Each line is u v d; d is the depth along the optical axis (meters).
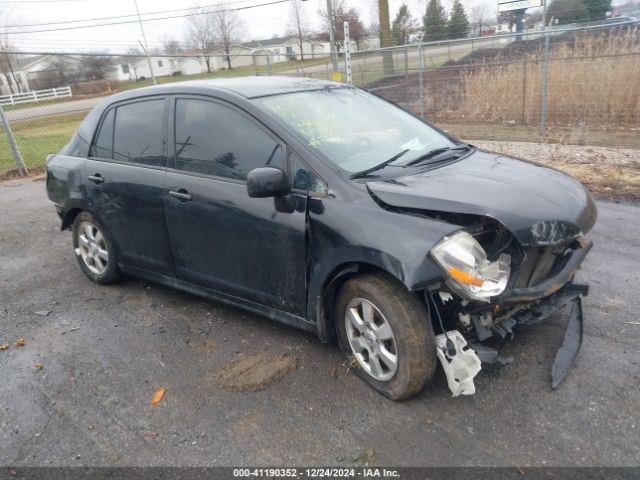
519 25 22.34
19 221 7.25
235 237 3.55
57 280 5.16
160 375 3.46
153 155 4.10
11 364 3.71
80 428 3.00
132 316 4.30
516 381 3.10
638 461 2.49
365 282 2.98
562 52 12.23
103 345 3.88
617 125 11.12
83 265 5.04
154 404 3.17
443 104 14.33
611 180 7.25
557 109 11.75
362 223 2.92
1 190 9.47
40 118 22.06
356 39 37.38
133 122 4.31
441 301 2.91
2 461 2.79
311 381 3.26
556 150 9.35
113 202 4.38
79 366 3.63
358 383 3.21
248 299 3.70
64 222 5.11
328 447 2.72
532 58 13.22
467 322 2.87
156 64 58.50
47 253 5.96
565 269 3.05
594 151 9.13
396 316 2.85
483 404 2.94
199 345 3.78
